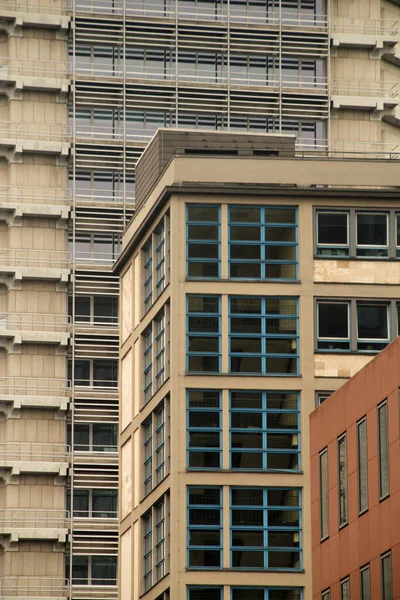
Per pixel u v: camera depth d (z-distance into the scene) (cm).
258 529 15925
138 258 17825
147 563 16838
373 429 12431
